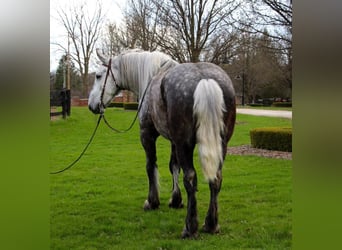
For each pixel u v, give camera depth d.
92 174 7.60
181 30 13.05
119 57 4.98
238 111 27.14
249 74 37.41
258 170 7.52
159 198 5.34
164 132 3.96
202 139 3.14
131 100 34.91
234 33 12.76
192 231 3.64
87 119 18.03
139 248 3.55
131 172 7.75
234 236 3.74
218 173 3.49
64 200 5.61
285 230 3.95
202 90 3.16
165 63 4.48
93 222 4.48
